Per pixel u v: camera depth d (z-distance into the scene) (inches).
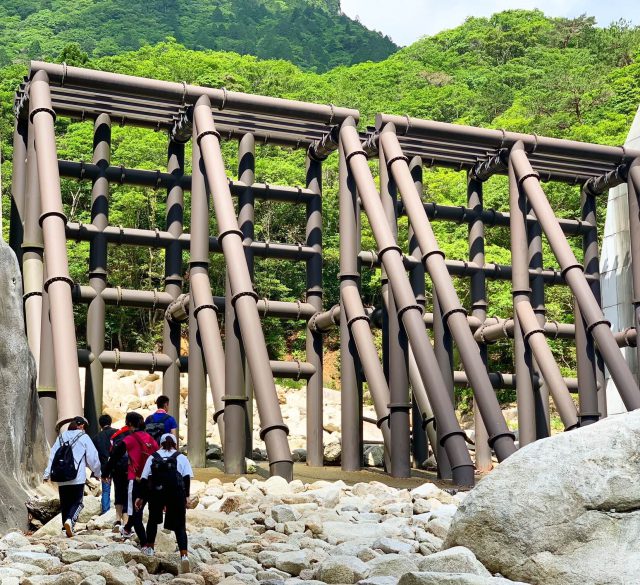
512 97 2888.8
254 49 5113.2
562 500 354.0
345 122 917.2
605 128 2166.6
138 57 3137.3
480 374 799.7
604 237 1134.4
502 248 1697.8
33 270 840.9
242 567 398.0
